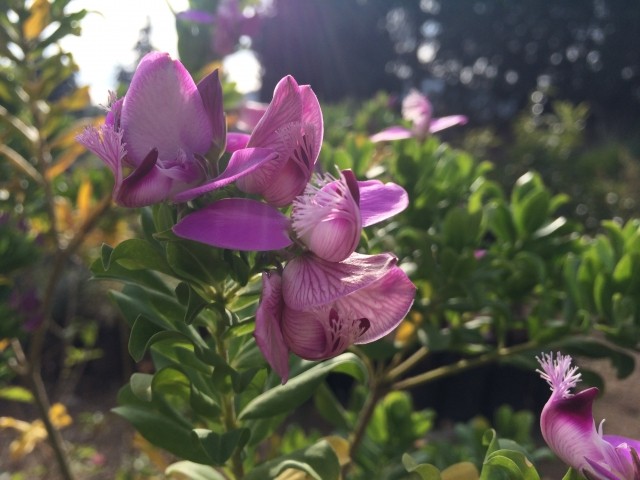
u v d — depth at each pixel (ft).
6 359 0.54
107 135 0.22
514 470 0.23
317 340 0.22
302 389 0.29
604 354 0.41
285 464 0.27
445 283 0.42
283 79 0.23
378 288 0.22
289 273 0.22
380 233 0.46
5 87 0.56
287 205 0.23
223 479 0.34
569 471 0.23
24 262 0.56
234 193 0.23
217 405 0.30
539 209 0.47
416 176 0.47
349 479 0.55
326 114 1.07
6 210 0.66
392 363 0.47
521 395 1.25
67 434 1.26
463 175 0.52
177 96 0.23
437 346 0.41
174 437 0.30
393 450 0.55
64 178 0.74
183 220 0.22
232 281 0.28
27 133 0.57
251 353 0.30
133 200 0.22
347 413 0.58
